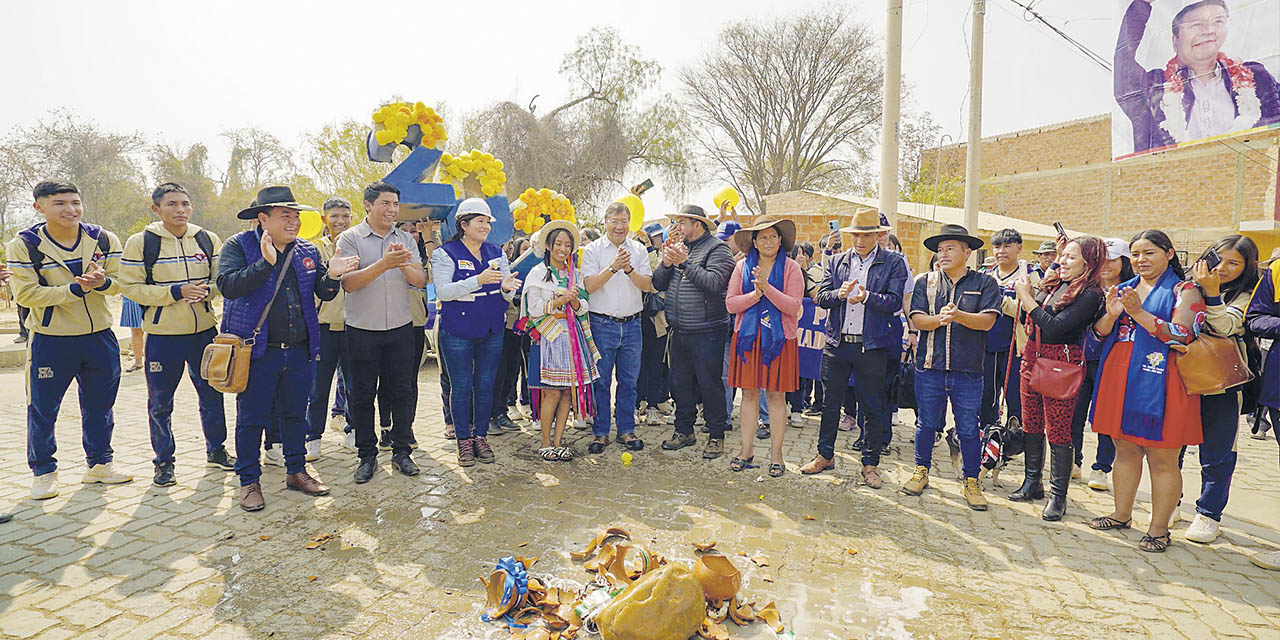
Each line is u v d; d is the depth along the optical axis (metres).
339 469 5.07
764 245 4.99
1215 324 3.66
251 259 4.16
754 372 4.99
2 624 2.83
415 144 6.73
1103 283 4.62
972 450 4.55
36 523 3.91
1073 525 4.25
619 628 2.71
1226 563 3.72
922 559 3.69
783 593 3.27
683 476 5.05
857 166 28.05
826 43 26.86
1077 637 2.91
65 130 36.06
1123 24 5.52
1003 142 25.16
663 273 5.69
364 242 4.72
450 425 6.02
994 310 4.41
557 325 5.26
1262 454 6.44
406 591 3.21
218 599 3.10
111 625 2.85
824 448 5.17
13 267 4.12
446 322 5.07
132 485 4.57
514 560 3.46
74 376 4.44
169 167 40.31
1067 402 4.27
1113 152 5.60
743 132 28.84
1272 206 17.64
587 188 23.81
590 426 6.56
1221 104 4.86
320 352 5.20
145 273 4.44
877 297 4.75
